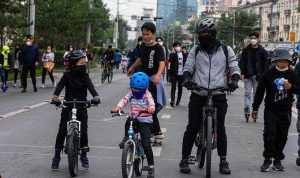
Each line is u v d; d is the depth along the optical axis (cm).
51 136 1154
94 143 1081
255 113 898
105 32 9950
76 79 826
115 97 2147
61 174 819
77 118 840
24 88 2300
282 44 7644
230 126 1405
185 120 1481
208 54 820
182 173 842
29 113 1550
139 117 773
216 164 919
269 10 12494
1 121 1376
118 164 897
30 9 3428
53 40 4900
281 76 857
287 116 866
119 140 1121
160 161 928
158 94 995
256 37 1464
